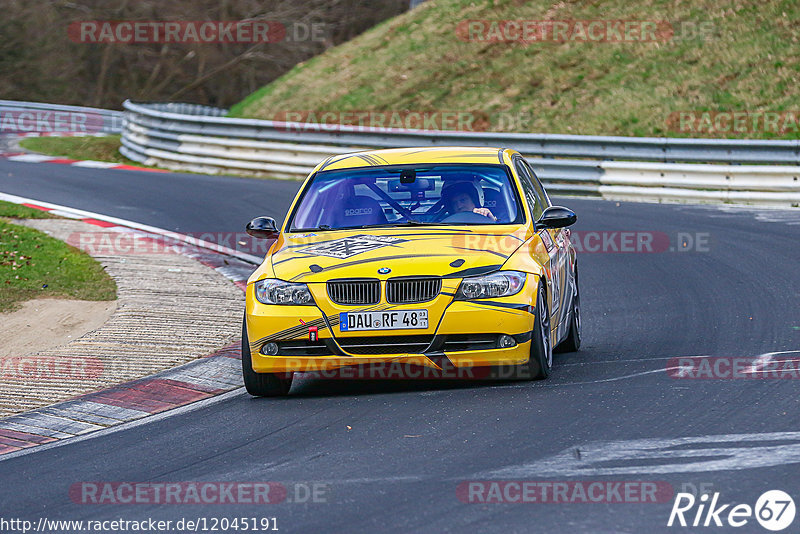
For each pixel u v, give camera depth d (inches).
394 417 898.1
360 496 681.6
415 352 964.6
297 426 898.1
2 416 1016.9
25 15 6781.5
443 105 3796.8
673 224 2206.0
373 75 4158.5
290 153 3221.0
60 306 1480.1
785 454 719.1
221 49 6865.2
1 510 719.1
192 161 3427.7
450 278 968.3
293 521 642.2
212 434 899.4
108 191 2807.6
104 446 890.7
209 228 2247.8
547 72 3769.7
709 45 3599.9
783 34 3518.7
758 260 1768.0
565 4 4143.7
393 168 1152.2
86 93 6860.2
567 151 2790.4
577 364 1117.7
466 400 943.7
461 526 611.2
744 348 1133.1
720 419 822.5
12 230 1989.4
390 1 6707.7
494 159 1156.5
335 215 1101.1
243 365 1015.0
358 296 971.9
